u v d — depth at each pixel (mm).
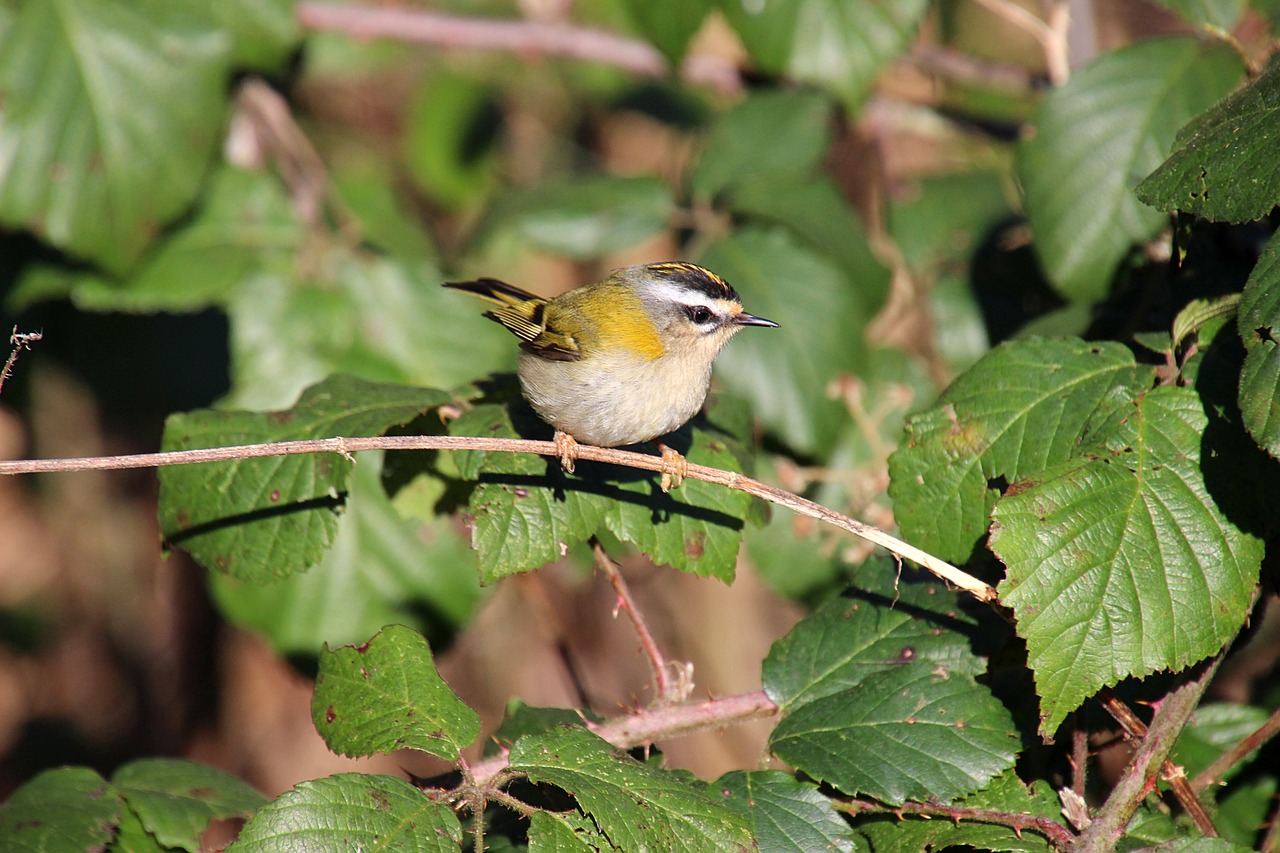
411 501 8195
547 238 11797
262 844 5414
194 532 7344
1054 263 8461
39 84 10109
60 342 12891
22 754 17766
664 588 15039
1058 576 5703
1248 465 5867
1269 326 5332
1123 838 5922
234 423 7434
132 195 10297
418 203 17969
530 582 10516
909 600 6855
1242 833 7355
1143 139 8305
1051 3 11156
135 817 7195
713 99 18047
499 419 7395
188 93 10414
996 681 7090
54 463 6297
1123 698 6824
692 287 9289
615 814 5484
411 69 17984
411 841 5465
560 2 15094
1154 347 6582
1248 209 5688
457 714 6020
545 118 18875
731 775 6336
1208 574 5719
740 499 7258
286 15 10781
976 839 5887
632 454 6781
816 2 10578
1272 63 6246
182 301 10797
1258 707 7828
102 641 18016
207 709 16781
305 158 11922
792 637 6965
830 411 10539
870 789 6129
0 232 11555
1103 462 5910
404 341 11297
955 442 6539
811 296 10633
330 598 10320
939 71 12156
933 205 11453
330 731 6059
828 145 11883
